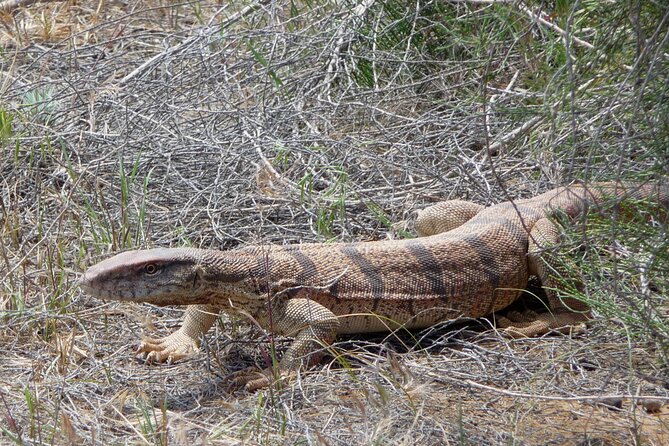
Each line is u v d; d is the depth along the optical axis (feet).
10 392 25.68
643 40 24.30
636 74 23.79
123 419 24.48
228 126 40.14
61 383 26.17
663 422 24.30
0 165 36.83
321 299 27.86
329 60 42.86
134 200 34.68
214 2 53.11
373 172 37.09
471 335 29.25
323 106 40.34
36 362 27.32
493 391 25.55
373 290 28.25
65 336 28.91
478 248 29.53
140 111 40.40
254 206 34.91
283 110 40.06
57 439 23.43
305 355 26.94
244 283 27.32
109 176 36.78
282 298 27.50
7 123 38.04
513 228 30.27
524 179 35.60
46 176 36.94
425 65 42.96
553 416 24.68
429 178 36.65
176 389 26.45
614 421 24.47
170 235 33.30
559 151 34.58
